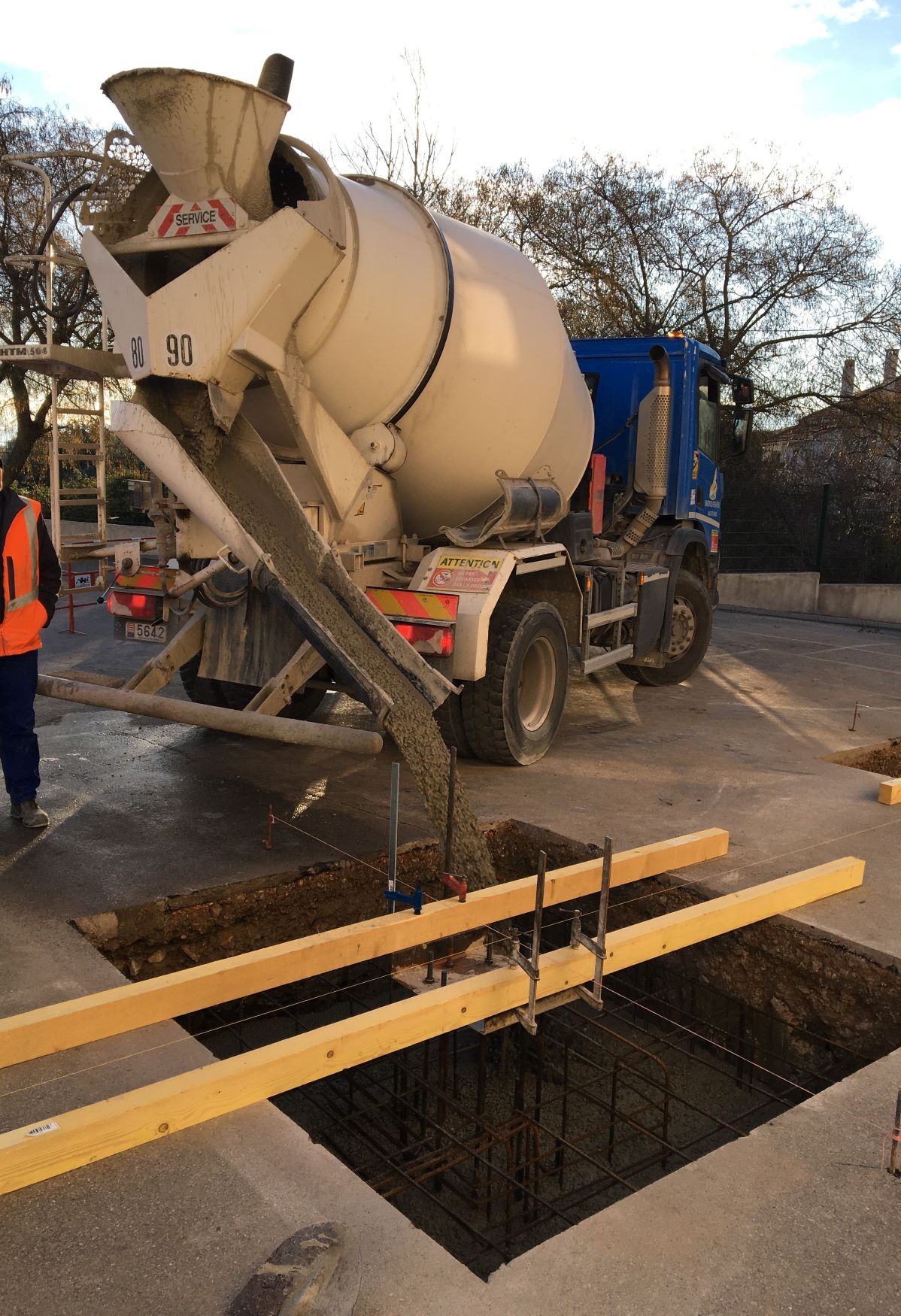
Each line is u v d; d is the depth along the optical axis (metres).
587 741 6.76
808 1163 2.45
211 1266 2.02
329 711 7.47
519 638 5.76
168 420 4.63
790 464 19.97
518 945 3.13
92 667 8.67
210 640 5.35
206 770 5.71
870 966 3.67
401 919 3.34
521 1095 3.93
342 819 4.93
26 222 19.28
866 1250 2.14
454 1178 3.85
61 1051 2.76
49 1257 2.03
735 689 8.82
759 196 19.05
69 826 4.66
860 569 18.03
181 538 4.75
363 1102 4.14
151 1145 2.39
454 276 5.27
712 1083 4.33
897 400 18.55
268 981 3.04
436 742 4.26
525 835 4.94
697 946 4.29
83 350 5.06
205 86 4.02
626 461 8.45
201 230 4.42
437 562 5.59
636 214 19.42
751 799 5.49
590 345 8.48
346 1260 1.98
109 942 3.69
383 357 5.00
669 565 8.30
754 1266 2.08
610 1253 2.10
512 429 5.80
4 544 4.18
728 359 19.28
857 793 5.67
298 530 4.43
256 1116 2.52
